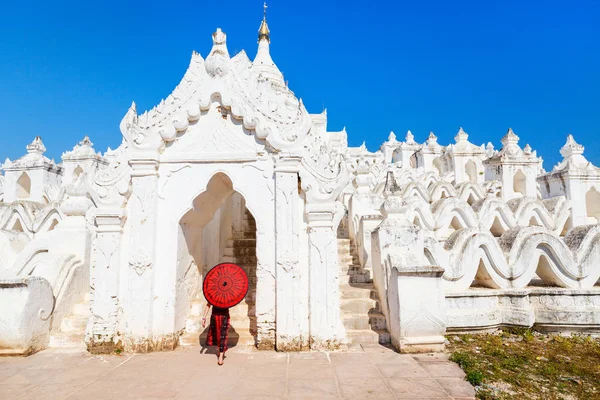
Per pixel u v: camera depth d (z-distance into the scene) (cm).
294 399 546
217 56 820
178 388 589
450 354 725
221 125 823
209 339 723
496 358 706
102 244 786
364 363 684
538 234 920
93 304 775
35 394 575
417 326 739
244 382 608
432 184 1633
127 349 762
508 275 898
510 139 1980
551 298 872
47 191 1948
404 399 543
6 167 2069
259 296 786
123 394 571
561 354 737
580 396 551
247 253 1225
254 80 838
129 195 809
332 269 779
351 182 1457
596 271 901
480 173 2389
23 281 757
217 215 1150
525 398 540
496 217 1336
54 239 936
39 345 780
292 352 750
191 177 816
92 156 2031
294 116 826
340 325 777
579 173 1532
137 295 772
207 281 728
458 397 548
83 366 690
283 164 789
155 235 797
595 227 939
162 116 813
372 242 962
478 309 857
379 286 880
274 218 795
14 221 1520
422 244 866
